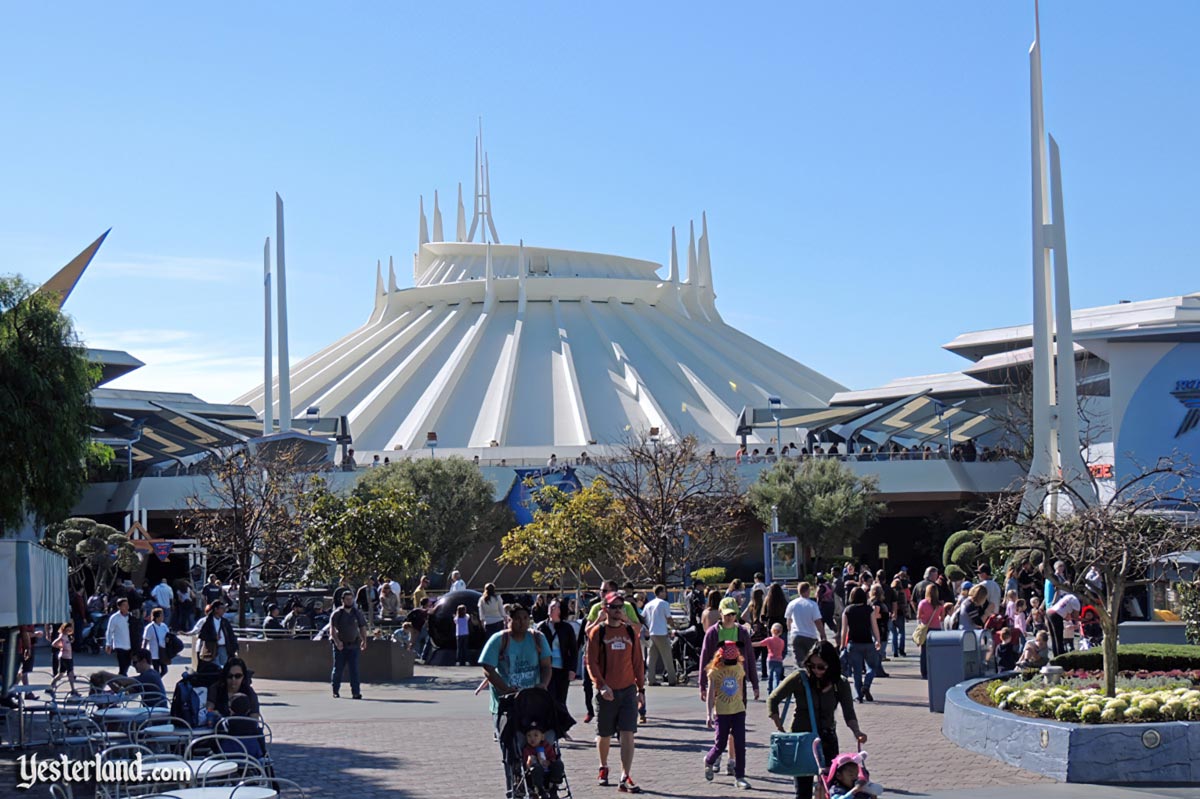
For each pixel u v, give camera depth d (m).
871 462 67.81
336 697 26.17
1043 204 49.00
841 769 11.55
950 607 30.38
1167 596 33.72
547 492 47.22
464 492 60.00
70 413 23.22
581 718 21.69
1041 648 23.03
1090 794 14.75
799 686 13.29
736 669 15.48
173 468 68.75
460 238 111.94
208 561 50.88
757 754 17.69
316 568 35.62
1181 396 52.81
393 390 82.12
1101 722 16.59
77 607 40.19
